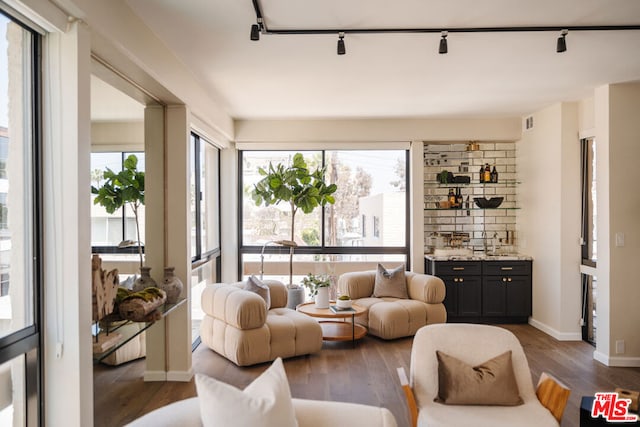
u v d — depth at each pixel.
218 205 5.93
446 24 2.78
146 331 3.70
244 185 6.15
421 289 5.14
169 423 1.55
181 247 3.76
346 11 2.60
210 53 3.32
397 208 6.14
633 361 4.10
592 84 4.18
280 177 5.69
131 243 3.24
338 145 5.93
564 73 3.83
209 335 4.48
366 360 4.25
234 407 1.49
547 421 2.19
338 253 6.12
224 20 2.73
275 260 6.12
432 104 5.01
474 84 4.18
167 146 3.75
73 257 2.02
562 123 4.92
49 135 2.02
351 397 3.41
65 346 2.03
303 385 3.65
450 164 6.13
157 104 3.69
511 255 5.79
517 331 5.30
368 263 6.11
